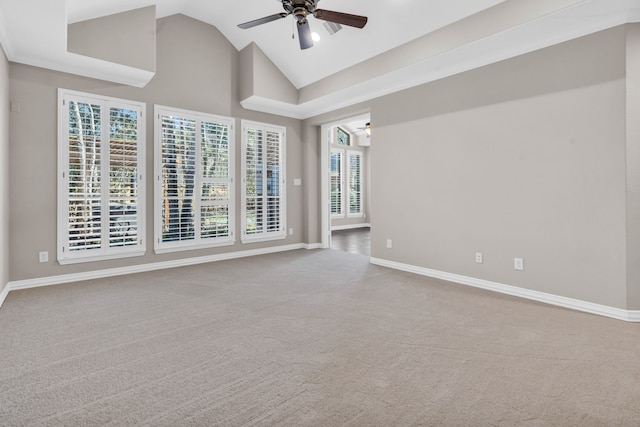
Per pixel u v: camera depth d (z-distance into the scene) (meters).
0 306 3.17
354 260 5.31
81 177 4.07
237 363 2.12
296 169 6.33
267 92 5.21
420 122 4.32
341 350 2.29
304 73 5.16
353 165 10.48
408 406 1.68
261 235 5.81
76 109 4.01
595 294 2.95
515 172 3.43
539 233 3.28
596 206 2.93
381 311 3.04
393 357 2.19
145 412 1.65
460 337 2.48
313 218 6.41
